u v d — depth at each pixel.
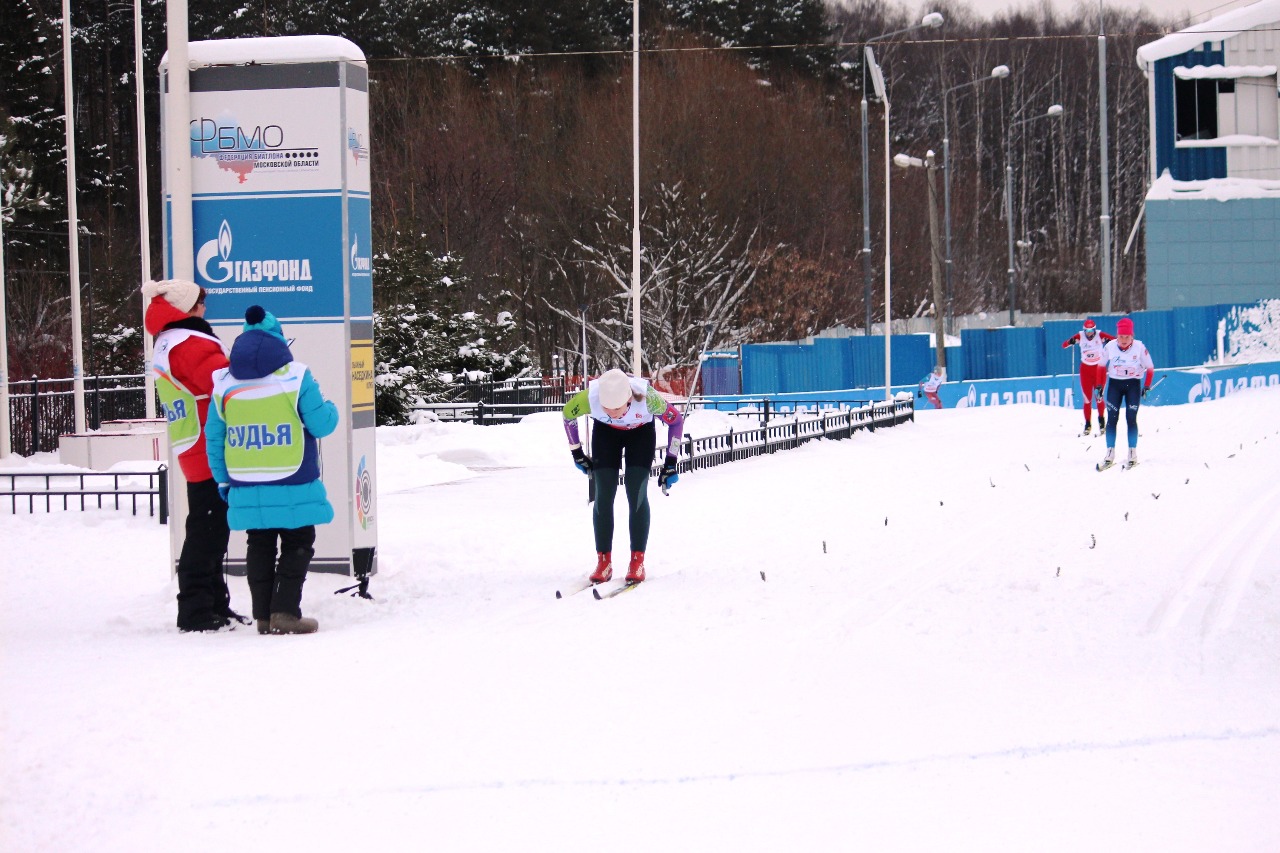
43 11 65.50
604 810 5.67
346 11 73.44
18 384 35.22
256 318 9.91
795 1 90.75
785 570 12.62
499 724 7.04
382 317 40.16
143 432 26.30
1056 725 6.93
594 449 12.01
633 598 11.20
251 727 6.96
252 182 12.30
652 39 77.69
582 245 59.78
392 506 20.33
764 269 63.22
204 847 5.25
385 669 8.43
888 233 44.09
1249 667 8.30
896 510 17.83
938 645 9.08
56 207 52.47
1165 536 14.45
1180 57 59.41
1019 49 109.75
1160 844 5.20
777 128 72.00
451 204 66.94
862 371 57.03
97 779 6.06
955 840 5.27
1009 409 47.31
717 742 6.69
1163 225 59.75
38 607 11.58
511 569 13.30
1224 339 55.81
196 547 10.25
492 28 78.44
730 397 50.94
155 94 71.31
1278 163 59.03
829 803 5.74
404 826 5.48
